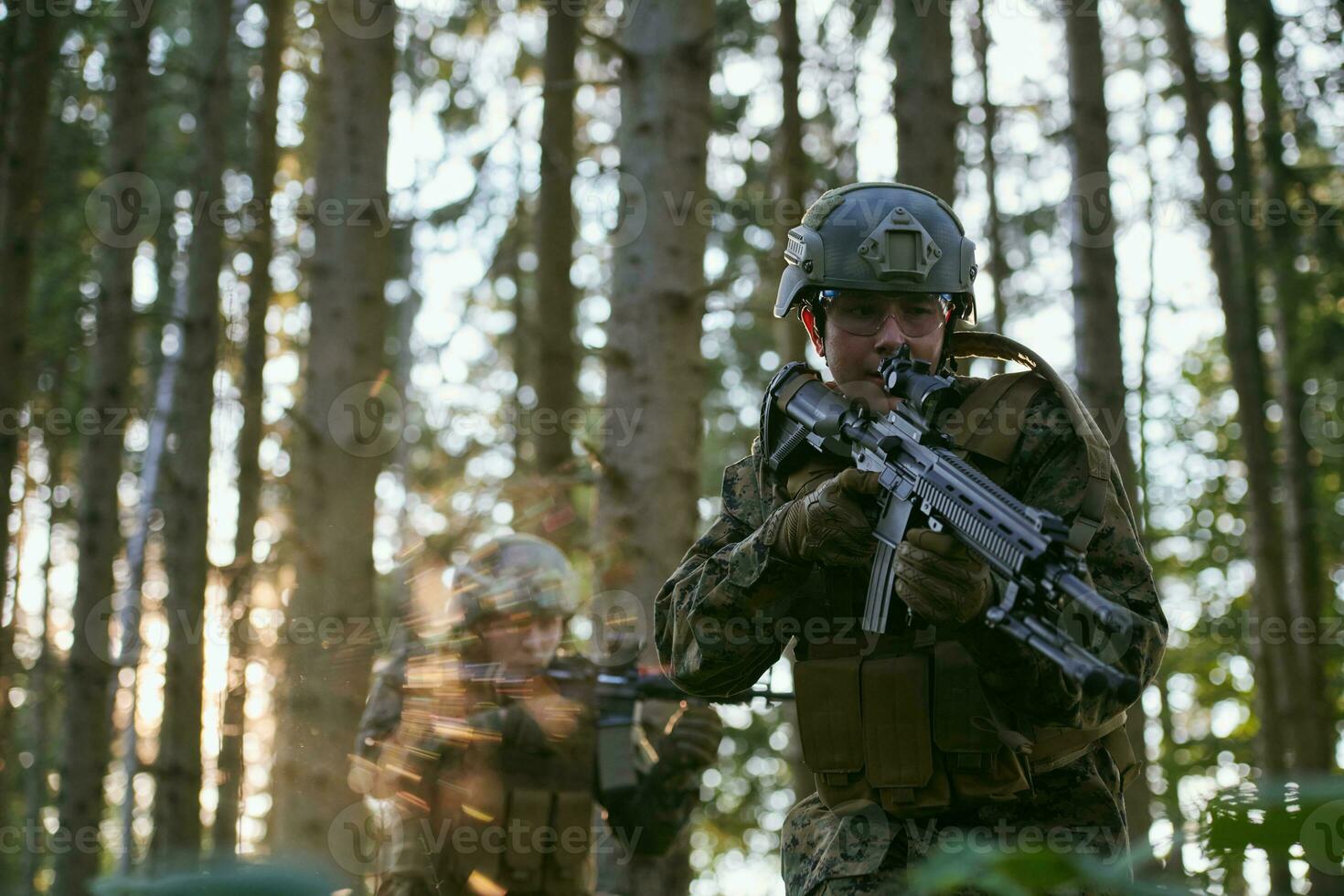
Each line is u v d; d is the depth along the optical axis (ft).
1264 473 40.42
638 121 22.21
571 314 38.58
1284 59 39.40
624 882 18.60
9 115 27.99
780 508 8.44
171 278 46.65
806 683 8.30
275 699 20.70
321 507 27.02
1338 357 39.55
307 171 46.68
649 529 20.88
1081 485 7.79
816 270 8.73
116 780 49.49
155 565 48.75
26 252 27.84
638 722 15.96
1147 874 2.61
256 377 40.06
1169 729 58.13
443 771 14.94
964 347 8.98
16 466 27.73
